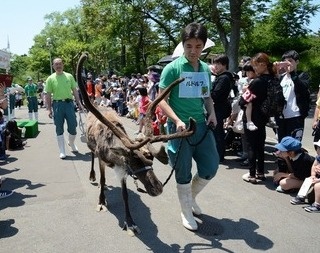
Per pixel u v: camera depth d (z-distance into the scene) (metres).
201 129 4.26
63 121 7.96
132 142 3.82
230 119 7.74
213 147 4.37
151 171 3.74
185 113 4.21
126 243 4.09
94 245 4.07
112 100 16.62
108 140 4.32
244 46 30.00
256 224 4.51
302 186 5.08
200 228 4.42
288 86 5.98
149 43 36.28
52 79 7.82
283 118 6.05
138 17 29.20
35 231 4.43
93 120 4.96
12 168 7.23
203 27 4.02
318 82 22.17
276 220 4.62
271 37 27.50
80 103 7.47
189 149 4.20
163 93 3.96
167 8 27.38
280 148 5.37
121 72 36.03
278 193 5.55
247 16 24.67
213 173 4.38
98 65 51.69
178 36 29.23
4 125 8.67
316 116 6.13
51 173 6.81
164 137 3.79
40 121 15.16
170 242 4.10
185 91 4.16
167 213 4.88
